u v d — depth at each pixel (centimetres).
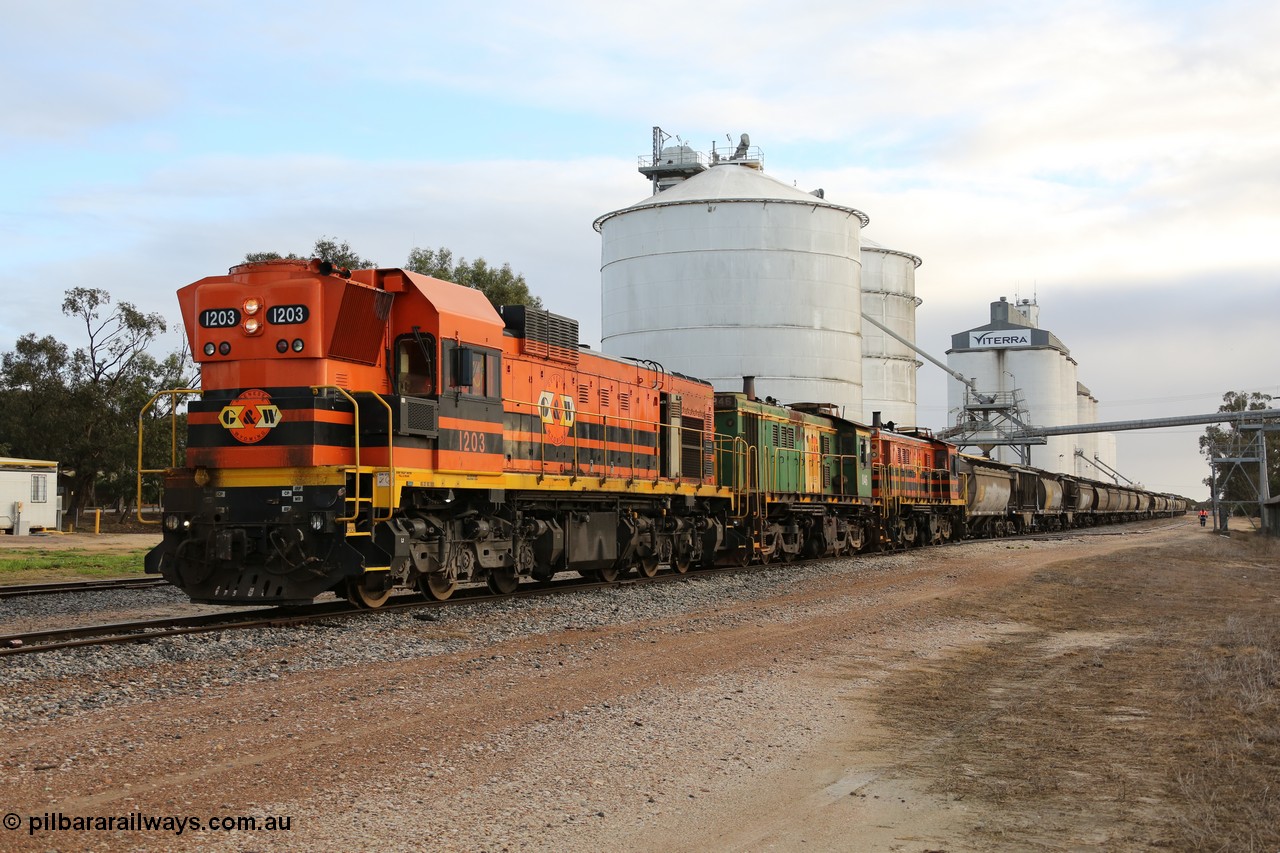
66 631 1470
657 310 5600
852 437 3862
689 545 2717
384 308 1689
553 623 1645
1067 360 13900
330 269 1595
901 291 8512
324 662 1260
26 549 4072
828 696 1181
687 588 2217
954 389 12788
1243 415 8538
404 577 1684
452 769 830
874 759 924
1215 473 8488
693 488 2681
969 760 923
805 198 5650
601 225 6069
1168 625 1930
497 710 1038
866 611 1941
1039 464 12425
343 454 1598
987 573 2888
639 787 810
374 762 841
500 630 1551
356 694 1087
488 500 1909
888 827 738
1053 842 710
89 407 6781
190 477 1609
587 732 963
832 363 5622
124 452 6800
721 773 860
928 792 824
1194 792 815
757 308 5500
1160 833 730
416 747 890
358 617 1622
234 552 1567
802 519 3469
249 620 1579
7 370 6856
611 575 2395
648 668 1294
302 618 1560
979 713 1122
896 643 1589
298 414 1555
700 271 5528
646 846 686
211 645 1345
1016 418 10212
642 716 1036
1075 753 951
